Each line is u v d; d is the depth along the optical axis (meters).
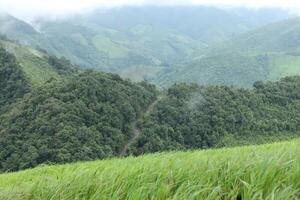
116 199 4.86
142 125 87.00
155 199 4.72
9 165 72.69
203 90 93.88
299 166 5.04
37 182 5.83
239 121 88.88
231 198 4.70
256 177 4.86
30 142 74.44
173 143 84.12
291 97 97.88
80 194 5.28
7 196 5.62
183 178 5.30
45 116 78.00
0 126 83.94
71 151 71.00
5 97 114.94
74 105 79.50
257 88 99.94
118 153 80.31
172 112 88.06
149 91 98.88
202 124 86.88
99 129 79.12
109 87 88.00
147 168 5.91
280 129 90.12
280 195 4.20
